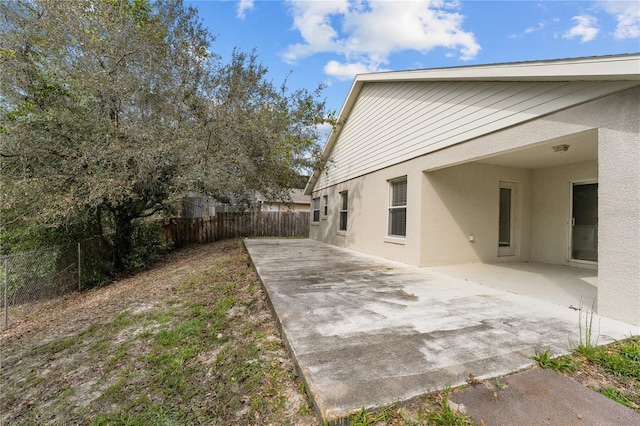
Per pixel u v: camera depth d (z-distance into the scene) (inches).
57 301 261.1
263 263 254.8
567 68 129.0
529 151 204.1
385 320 118.3
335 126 404.5
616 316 116.9
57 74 260.8
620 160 116.7
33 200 244.4
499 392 71.4
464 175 249.3
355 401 67.4
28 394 102.0
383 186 300.4
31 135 247.1
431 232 239.3
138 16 343.6
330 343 97.5
